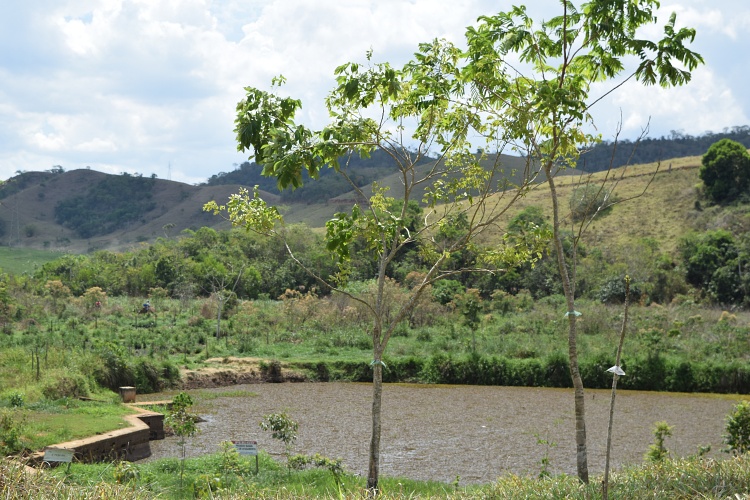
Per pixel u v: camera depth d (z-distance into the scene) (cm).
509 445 2172
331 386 3600
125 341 3966
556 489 884
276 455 2002
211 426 2472
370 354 4178
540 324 4688
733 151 7312
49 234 19338
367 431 2398
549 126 1062
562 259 1042
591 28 987
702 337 4131
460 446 2155
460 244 1101
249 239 7262
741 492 804
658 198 7619
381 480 1501
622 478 948
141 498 827
